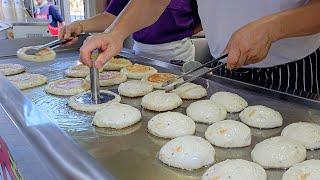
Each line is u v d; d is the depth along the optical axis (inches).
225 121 33.2
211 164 28.5
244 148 31.2
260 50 30.9
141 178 26.4
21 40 61.4
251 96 40.4
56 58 59.2
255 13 43.1
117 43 39.6
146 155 29.3
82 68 51.7
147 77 46.9
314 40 43.8
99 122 34.0
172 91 41.4
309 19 31.5
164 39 61.6
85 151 27.0
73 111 37.9
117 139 31.9
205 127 34.9
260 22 31.1
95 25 60.1
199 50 72.9
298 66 44.9
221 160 29.4
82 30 58.8
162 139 32.1
